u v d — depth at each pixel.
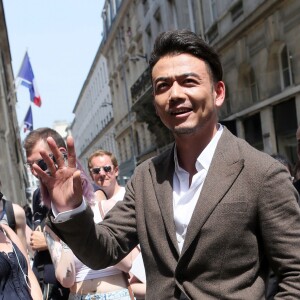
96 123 54.62
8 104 28.22
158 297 1.68
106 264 1.79
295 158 11.29
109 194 4.25
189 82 1.67
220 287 1.58
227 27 14.05
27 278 2.70
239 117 13.66
